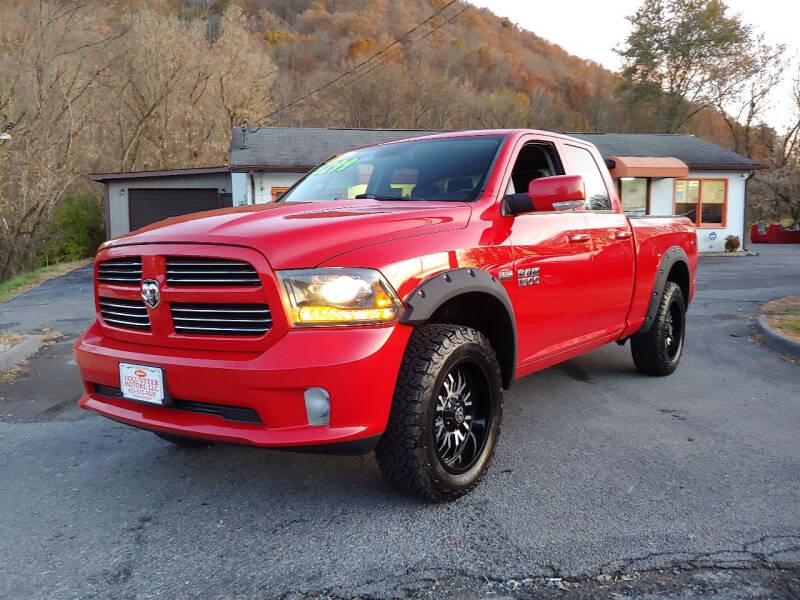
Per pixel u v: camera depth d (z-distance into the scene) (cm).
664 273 504
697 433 399
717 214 2191
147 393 286
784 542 262
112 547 267
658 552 255
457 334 292
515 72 7662
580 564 247
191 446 389
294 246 262
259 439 257
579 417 433
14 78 2586
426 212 313
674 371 561
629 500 304
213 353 272
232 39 3653
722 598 224
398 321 269
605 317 438
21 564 254
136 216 2239
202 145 3609
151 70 3450
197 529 282
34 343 708
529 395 488
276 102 4719
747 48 4831
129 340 303
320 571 246
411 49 5688
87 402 322
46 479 341
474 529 277
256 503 307
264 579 241
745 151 4806
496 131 396
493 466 349
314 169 449
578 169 433
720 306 974
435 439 288
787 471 337
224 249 268
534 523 281
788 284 1270
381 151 421
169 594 232
